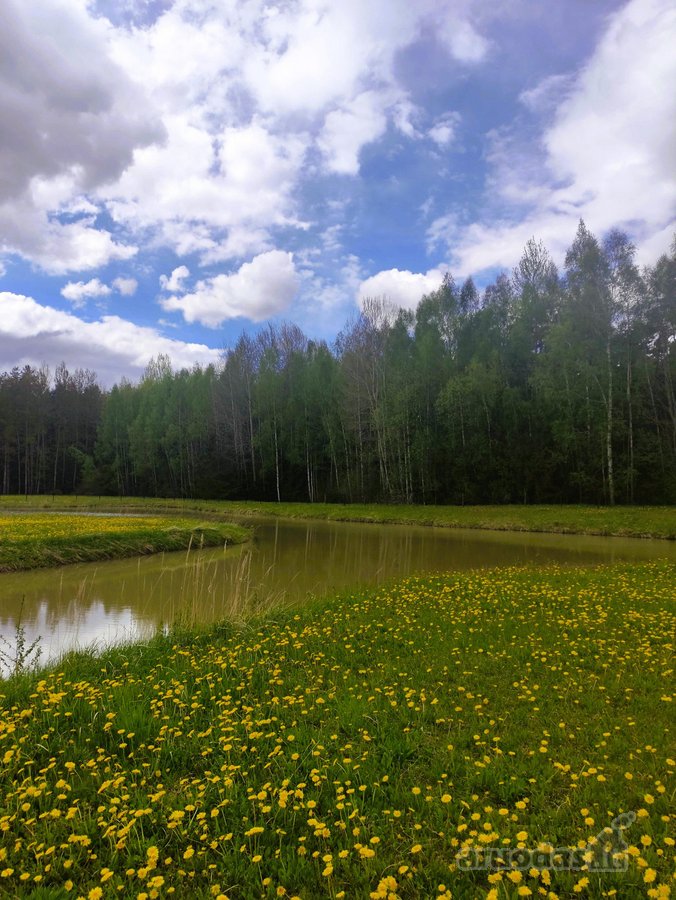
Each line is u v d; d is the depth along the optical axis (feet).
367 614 30.30
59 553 57.31
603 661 20.66
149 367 262.26
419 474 137.39
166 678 20.30
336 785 12.37
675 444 110.83
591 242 112.57
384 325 154.40
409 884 9.32
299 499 172.65
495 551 66.13
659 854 9.57
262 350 199.82
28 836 10.97
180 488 201.57
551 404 117.29
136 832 10.96
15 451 228.63
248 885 9.46
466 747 14.34
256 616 29.99
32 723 16.16
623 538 78.69
